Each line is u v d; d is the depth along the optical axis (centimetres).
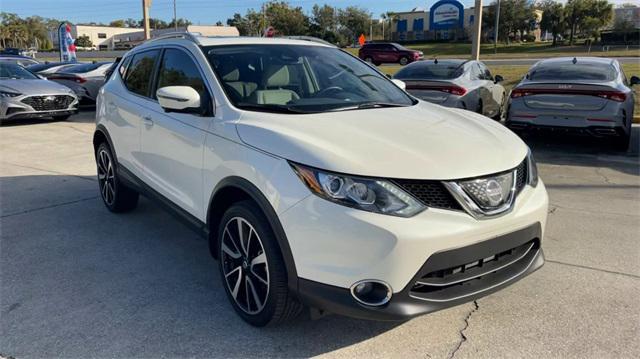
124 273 406
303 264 276
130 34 9225
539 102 815
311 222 269
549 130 819
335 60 442
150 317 338
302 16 6812
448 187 266
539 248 323
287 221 278
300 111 344
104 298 365
